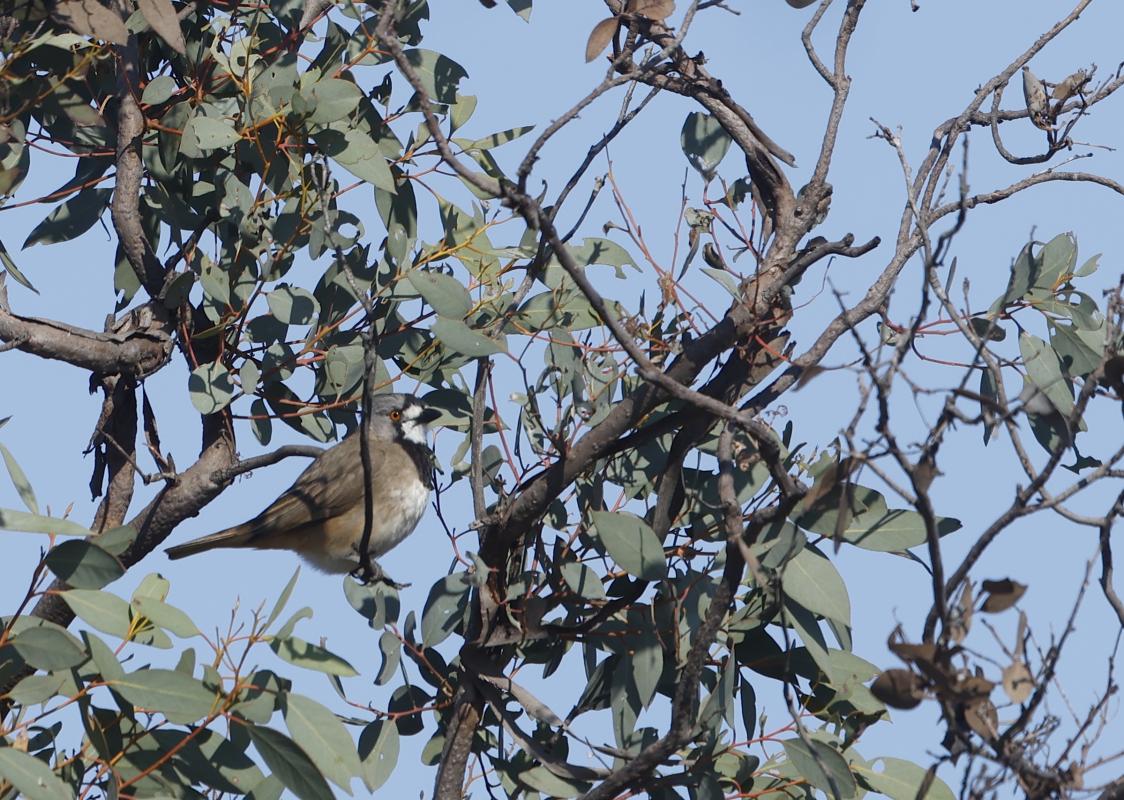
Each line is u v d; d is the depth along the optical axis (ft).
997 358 38.01
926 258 31.65
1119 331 31.40
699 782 35.60
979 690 26.84
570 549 38.88
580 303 39.75
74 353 40.65
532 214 30.48
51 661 31.14
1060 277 39.17
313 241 39.63
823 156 38.42
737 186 40.81
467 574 36.65
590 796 34.14
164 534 42.34
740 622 37.01
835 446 36.81
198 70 42.11
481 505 37.91
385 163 39.91
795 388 28.58
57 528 31.86
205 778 33.24
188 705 31.55
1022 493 28.22
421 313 42.32
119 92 41.98
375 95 42.27
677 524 38.50
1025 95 40.06
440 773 37.83
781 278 36.88
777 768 36.24
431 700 39.45
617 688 37.06
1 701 34.60
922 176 39.32
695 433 36.83
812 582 34.19
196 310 43.04
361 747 37.06
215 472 41.88
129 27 40.75
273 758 31.96
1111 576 30.40
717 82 39.27
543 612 37.70
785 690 32.68
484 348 37.04
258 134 40.06
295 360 42.01
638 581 37.22
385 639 37.65
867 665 37.11
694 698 32.78
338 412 43.29
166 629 32.37
